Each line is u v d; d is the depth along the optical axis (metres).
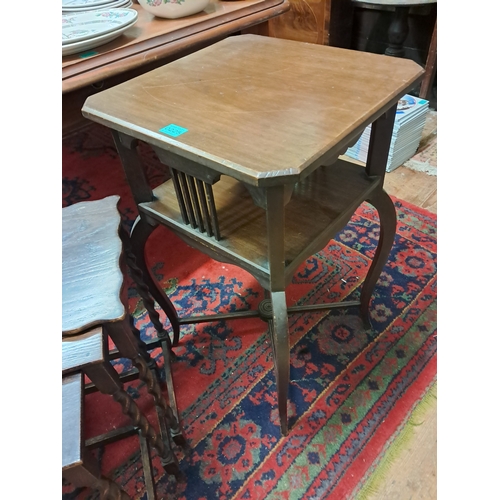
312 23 1.92
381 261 1.00
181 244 1.49
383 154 0.83
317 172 0.90
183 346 1.16
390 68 0.74
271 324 1.12
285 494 0.86
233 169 0.55
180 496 0.87
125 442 0.97
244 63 0.82
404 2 1.48
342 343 1.12
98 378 0.62
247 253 0.74
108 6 1.16
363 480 0.86
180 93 0.73
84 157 1.95
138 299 1.30
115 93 0.75
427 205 1.54
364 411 0.97
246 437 0.95
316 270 1.34
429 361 1.06
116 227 0.78
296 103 0.67
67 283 0.68
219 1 1.26
